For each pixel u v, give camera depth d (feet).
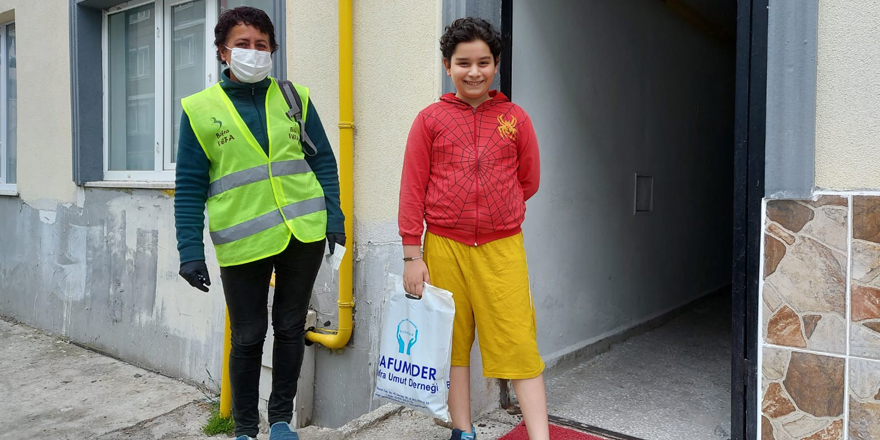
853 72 6.50
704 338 13.93
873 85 6.40
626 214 13.76
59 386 13.80
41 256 17.85
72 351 16.24
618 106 13.28
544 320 11.11
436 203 6.98
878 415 6.49
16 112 19.45
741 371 7.37
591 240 12.49
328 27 10.77
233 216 6.70
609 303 13.20
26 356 15.85
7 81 19.62
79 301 16.65
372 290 10.45
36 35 17.33
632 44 13.73
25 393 13.42
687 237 16.75
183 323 13.85
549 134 11.08
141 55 15.38
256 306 6.97
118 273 15.44
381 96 10.13
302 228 6.80
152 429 11.59
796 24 6.71
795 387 6.95
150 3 15.05
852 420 6.63
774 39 6.84
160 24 14.83
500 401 9.97
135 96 15.60
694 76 16.83
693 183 17.03
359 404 10.73
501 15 9.62
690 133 16.74
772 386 7.09
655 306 15.15
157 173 14.92
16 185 19.21
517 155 7.14
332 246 7.21
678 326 15.03
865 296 6.51
